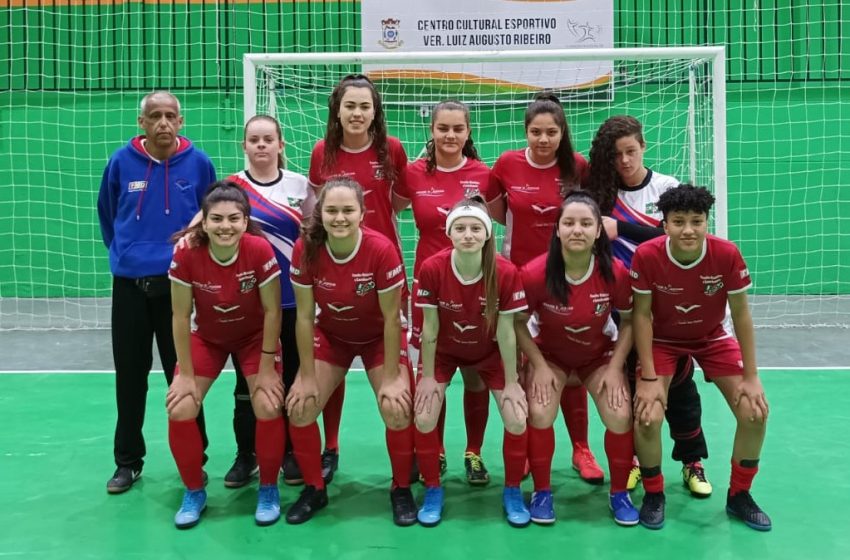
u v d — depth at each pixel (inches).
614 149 108.5
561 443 129.8
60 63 282.2
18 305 281.7
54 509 100.9
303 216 113.1
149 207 106.1
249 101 175.0
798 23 270.8
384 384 98.3
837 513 98.0
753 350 94.7
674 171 256.4
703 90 226.2
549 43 246.4
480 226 90.7
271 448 97.5
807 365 181.2
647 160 258.7
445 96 247.4
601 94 252.7
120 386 107.5
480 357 101.3
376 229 115.0
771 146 277.9
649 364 97.0
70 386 165.6
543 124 108.3
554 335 98.9
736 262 92.7
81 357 196.5
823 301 274.7
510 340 96.3
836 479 109.3
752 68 273.9
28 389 162.9
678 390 105.0
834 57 272.7
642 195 111.0
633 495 106.2
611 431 96.5
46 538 91.8
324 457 116.0
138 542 90.8
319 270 95.9
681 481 111.3
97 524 96.1
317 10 273.7
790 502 101.6
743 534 92.4
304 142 262.5
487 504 103.3
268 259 96.2
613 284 95.8
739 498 96.7
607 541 90.7
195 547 89.3
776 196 280.1
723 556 86.1
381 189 114.4
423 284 96.1
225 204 91.8
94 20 279.1
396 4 246.5
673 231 91.0
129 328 106.6
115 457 109.2
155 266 105.2
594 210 92.4
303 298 96.5
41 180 288.0
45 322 252.7
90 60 281.4
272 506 98.2
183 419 95.5
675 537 91.7
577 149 257.8
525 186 113.8
